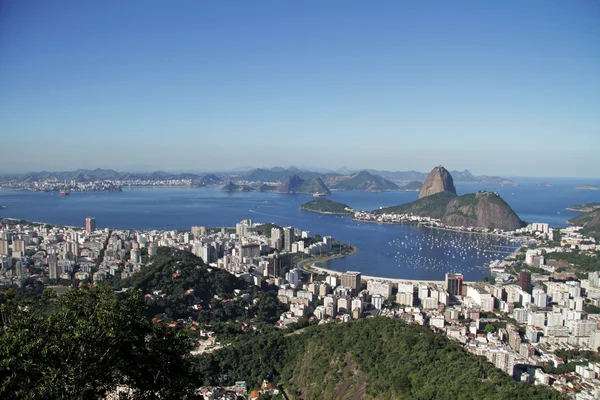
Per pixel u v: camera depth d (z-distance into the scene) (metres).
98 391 30.97
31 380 28.28
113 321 30.98
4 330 30.02
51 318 31.30
